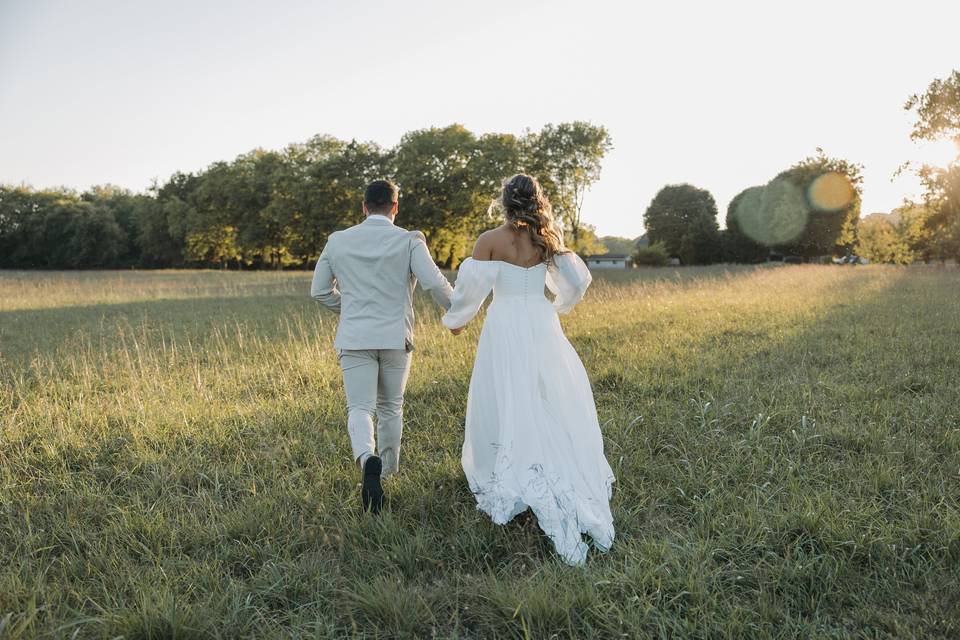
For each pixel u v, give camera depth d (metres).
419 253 3.32
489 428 3.15
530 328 3.13
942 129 31.08
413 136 47.22
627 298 14.11
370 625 2.26
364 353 3.30
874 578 2.46
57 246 67.56
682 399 5.12
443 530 2.99
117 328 11.17
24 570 2.63
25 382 6.45
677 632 2.15
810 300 12.83
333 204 49.53
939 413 4.45
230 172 55.75
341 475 3.68
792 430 4.23
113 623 2.20
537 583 2.44
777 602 2.32
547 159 47.09
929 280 18.72
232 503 3.36
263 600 2.42
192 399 5.54
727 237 69.75
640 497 3.31
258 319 12.42
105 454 4.20
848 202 57.34
